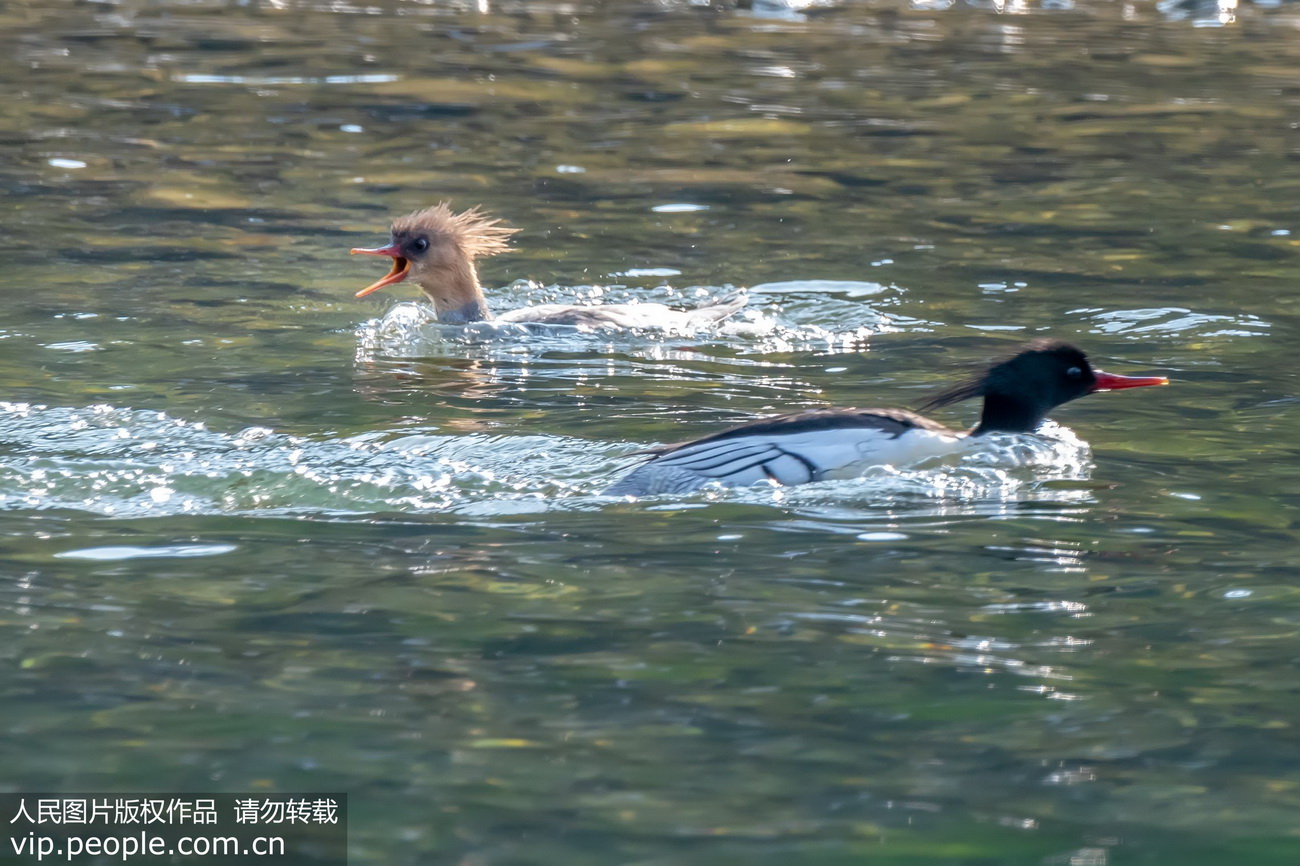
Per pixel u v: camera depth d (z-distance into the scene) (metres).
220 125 26.97
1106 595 9.76
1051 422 13.35
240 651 8.85
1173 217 21.95
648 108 29.02
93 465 12.23
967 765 7.64
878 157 25.70
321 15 37.72
